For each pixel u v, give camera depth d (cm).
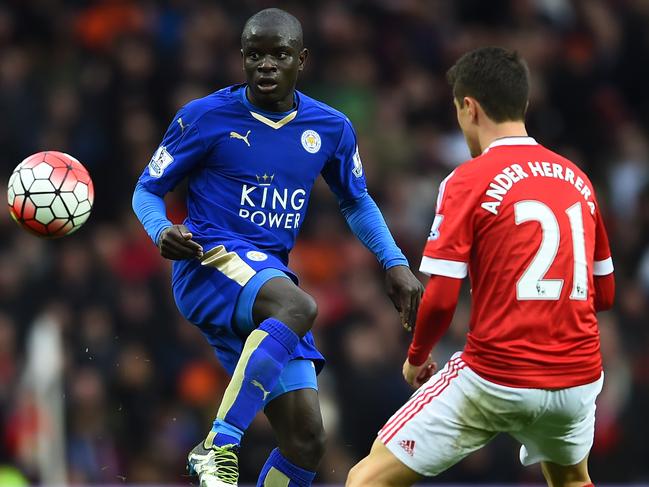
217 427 1664
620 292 4038
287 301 1705
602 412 3672
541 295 1659
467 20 5031
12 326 3647
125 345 3616
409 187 4216
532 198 1675
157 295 3734
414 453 1705
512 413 1678
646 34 5016
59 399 3431
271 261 1769
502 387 1661
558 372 1661
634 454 3672
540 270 1661
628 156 4691
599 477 3644
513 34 4984
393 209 4122
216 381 3606
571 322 1673
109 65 4334
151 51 4372
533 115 4628
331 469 3356
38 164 1838
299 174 1845
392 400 3509
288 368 1819
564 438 1723
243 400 1664
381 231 1952
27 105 4241
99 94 4250
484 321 1678
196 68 4312
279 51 1773
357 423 3478
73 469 3419
